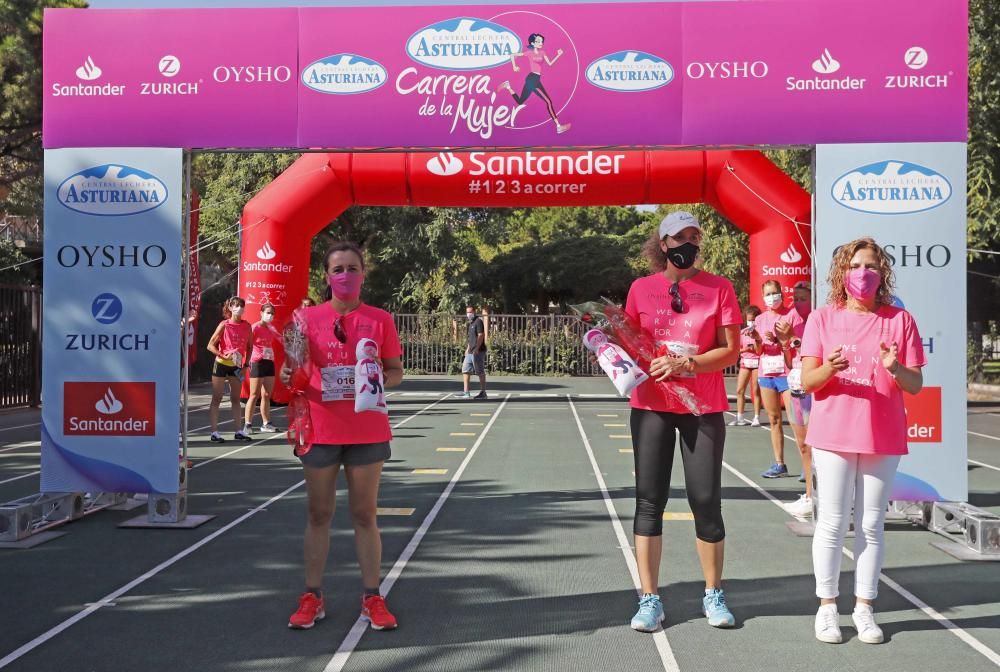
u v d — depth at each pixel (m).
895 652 4.46
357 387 4.69
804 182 20.20
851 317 4.67
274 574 5.86
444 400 20.50
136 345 7.35
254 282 14.55
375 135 7.26
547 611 5.11
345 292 4.82
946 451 6.92
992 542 6.43
